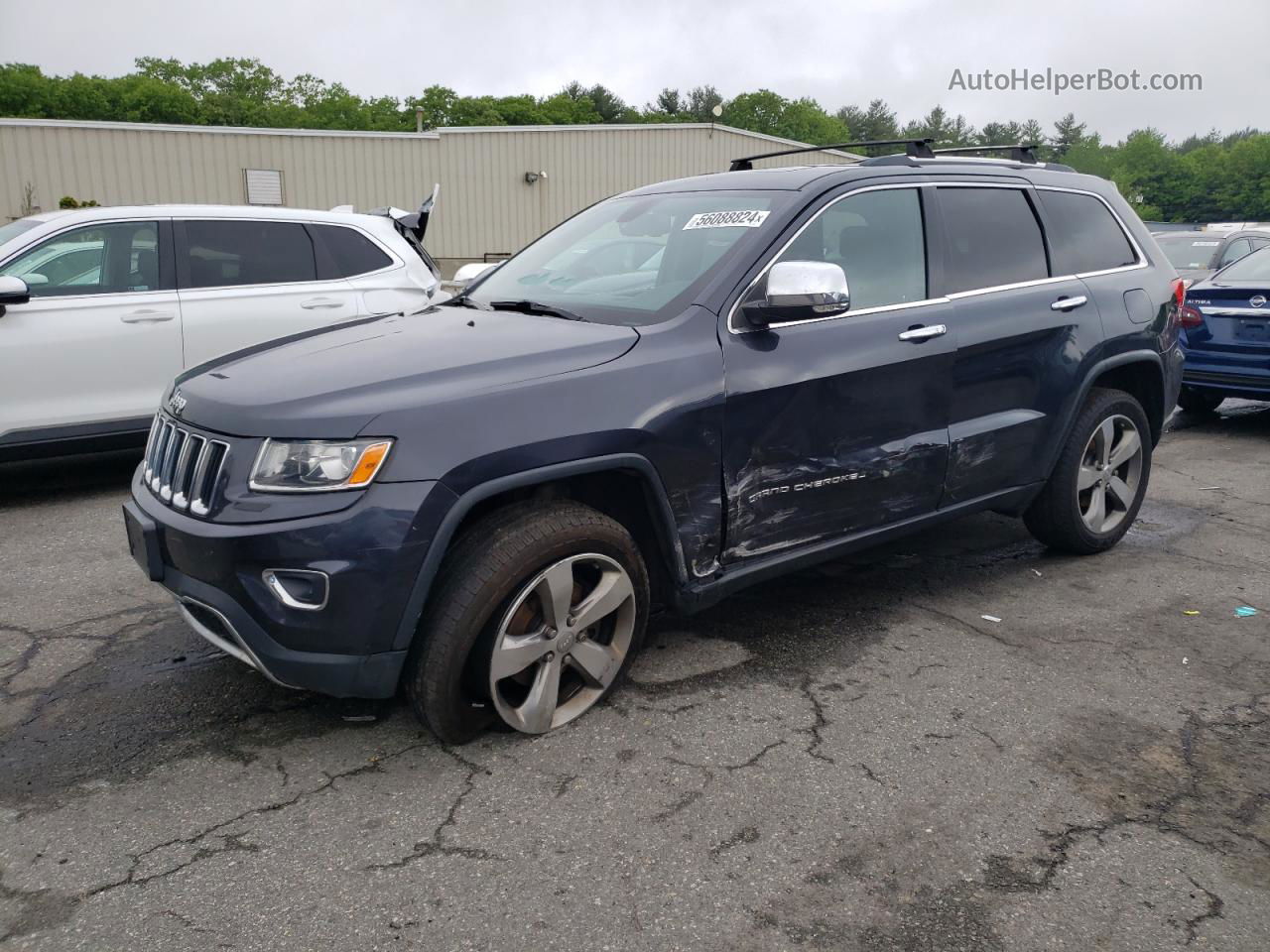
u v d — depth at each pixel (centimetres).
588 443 298
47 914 235
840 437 363
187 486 293
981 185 432
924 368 384
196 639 393
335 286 689
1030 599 439
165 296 623
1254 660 377
